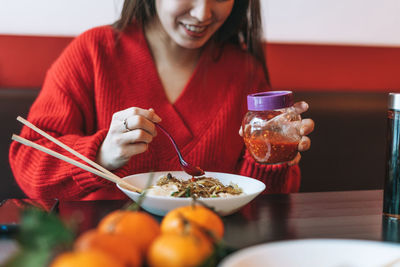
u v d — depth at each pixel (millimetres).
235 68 1309
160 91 1229
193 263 418
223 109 1259
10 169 1409
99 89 1203
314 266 463
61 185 1010
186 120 1240
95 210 765
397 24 1790
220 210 707
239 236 652
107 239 417
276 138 804
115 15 1536
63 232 387
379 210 792
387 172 736
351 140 1603
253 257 445
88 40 1236
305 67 1738
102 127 1209
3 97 1421
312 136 1579
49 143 1048
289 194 896
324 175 1595
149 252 440
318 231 679
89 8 1596
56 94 1186
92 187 959
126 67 1229
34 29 1579
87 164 938
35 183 1019
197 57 1282
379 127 1619
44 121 1134
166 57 1258
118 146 915
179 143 1219
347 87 1775
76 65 1217
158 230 488
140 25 1259
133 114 901
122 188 748
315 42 1758
